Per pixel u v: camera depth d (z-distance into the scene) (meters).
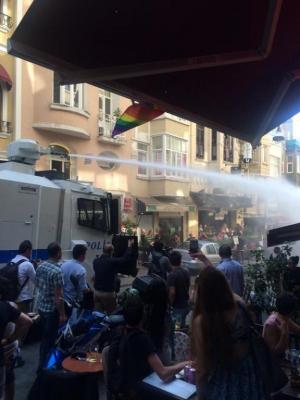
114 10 3.73
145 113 6.72
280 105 7.68
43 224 8.83
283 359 4.35
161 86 6.08
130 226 21.80
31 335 8.12
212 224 31.56
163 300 4.00
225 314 2.77
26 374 6.43
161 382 3.36
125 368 3.35
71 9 3.57
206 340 2.75
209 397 2.73
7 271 6.98
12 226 8.23
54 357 4.64
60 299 6.19
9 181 8.22
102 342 4.86
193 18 4.06
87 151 22.06
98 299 7.52
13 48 3.94
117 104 23.62
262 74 6.09
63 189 9.28
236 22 4.17
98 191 10.20
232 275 6.99
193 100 6.76
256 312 6.36
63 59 4.32
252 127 8.51
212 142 32.22
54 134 20.38
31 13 3.59
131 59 4.54
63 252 9.20
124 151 24.58
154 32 4.21
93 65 4.53
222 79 6.17
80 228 9.62
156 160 26.95
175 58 4.69
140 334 3.44
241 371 2.72
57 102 20.23
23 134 18.83
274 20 4.02
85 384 3.97
